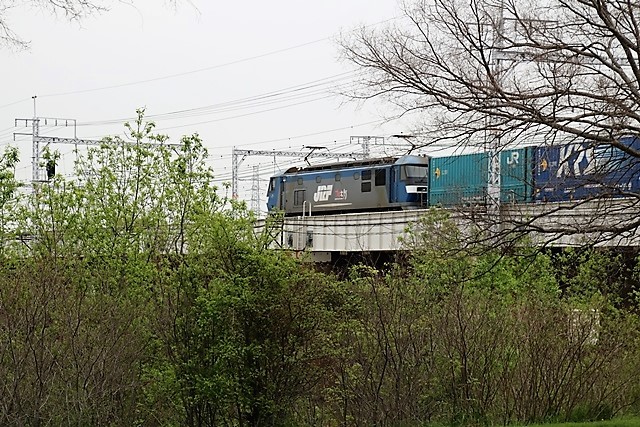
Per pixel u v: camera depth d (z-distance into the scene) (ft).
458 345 49.75
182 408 48.42
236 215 50.65
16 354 45.57
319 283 48.98
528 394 49.88
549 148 43.91
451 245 50.01
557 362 50.39
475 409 49.16
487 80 43.52
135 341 48.70
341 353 48.44
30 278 47.78
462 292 51.44
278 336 48.03
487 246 46.34
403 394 48.26
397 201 138.41
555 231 44.01
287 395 48.29
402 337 48.85
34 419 45.03
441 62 44.16
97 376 46.75
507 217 46.47
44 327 46.26
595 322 52.70
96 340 47.26
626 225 43.39
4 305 46.03
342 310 49.34
